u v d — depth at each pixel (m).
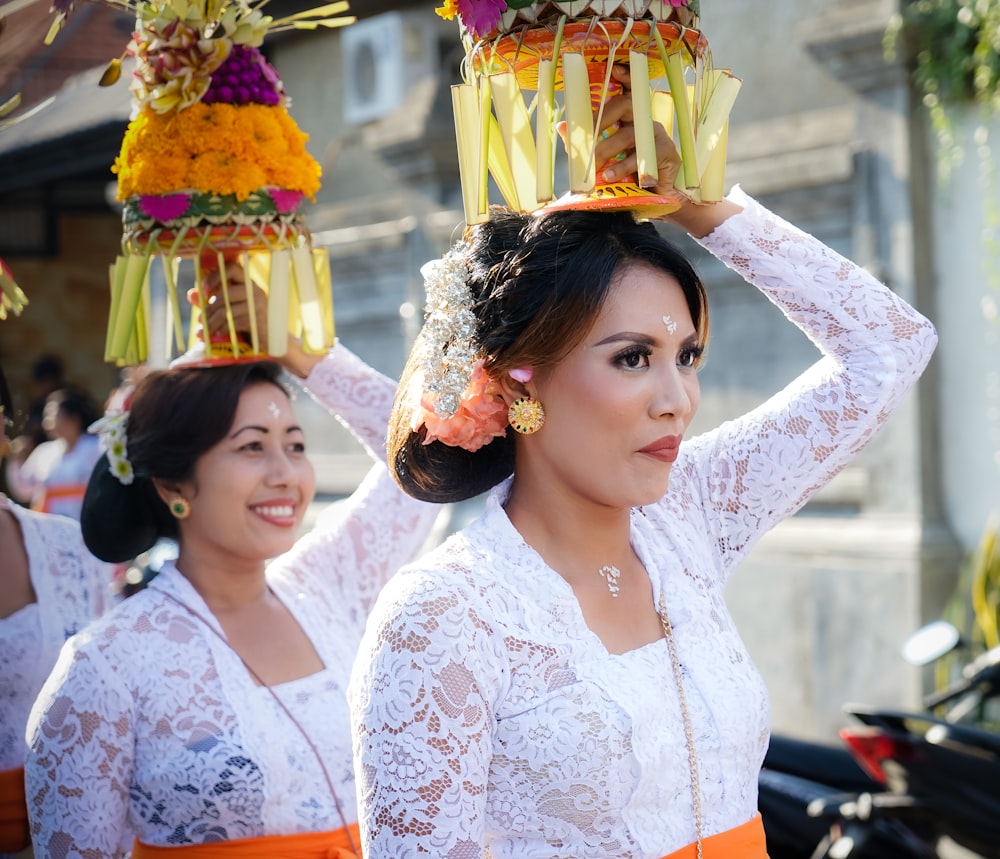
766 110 6.97
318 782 2.96
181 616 3.03
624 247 2.07
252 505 3.06
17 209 14.41
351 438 9.34
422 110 8.29
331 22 3.06
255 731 2.93
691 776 2.08
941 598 6.35
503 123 2.08
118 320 2.99
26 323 14.65
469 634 1.99
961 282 6.36
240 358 3.12
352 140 9.25
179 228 2.94
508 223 2.18
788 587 6.83
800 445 2.39
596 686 2.03
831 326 2.40
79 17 4.09
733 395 7.09
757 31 6.96
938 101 6.26
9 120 3.33
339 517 3.39
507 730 2.01
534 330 2.05
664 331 2.06
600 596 2.17
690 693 2.13
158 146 2.91
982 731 4.20
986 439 6.30
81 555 4.04
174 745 2.89
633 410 2.05
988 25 5.97
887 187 6.43
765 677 6.96
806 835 4.56
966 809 4.10
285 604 3.20
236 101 2.96
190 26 2.89
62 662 2.92
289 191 3.00
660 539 2.31
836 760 4.84
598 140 2.10
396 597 2.03
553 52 2.03
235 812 2.88
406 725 1.95
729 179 7.03
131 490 3.19
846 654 6.59
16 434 3.78
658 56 2.11
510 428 2.24
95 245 14.96
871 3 6.34
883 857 4.27
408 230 8.59
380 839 1.95
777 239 2.41
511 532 2.15
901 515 6.43
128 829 3.03
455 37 8.76
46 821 2.82
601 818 2.00
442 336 2.15
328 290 3.16
